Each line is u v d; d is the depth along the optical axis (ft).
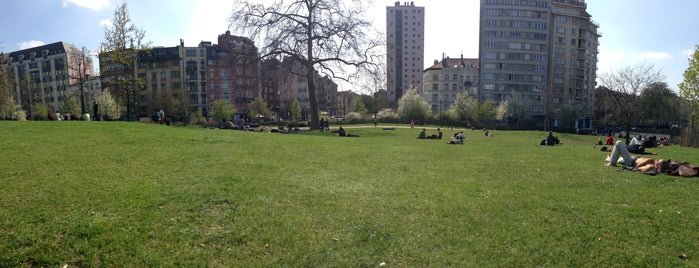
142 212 19.77
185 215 19.89
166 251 16.34
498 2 326.65
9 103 149.48
